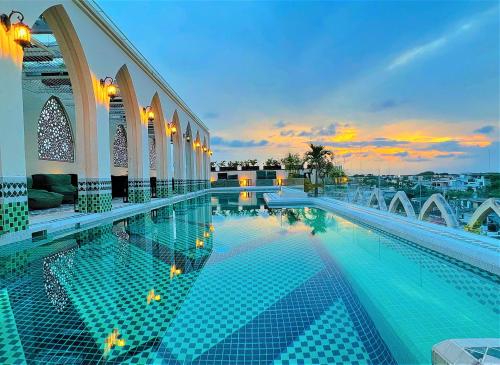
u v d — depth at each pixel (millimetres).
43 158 10766
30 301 2752
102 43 7219
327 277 3404
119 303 2713
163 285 3158
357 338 2129
